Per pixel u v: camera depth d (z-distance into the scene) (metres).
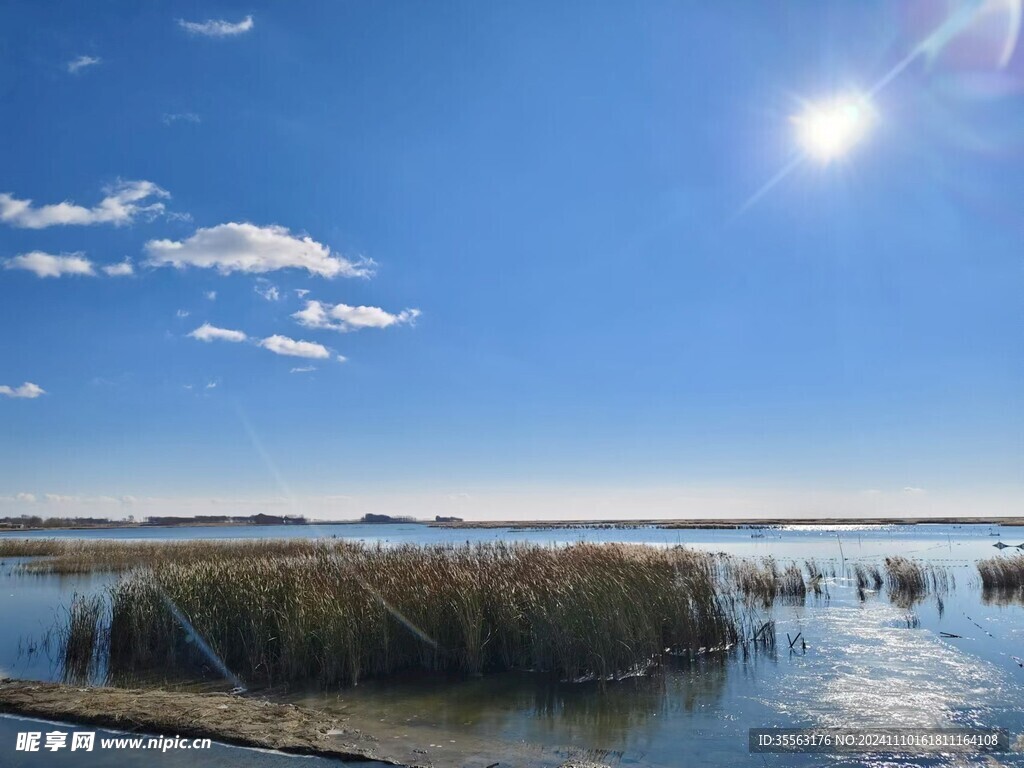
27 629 21.77
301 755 10.63
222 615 17.70
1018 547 40.50
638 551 24.58
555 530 123.44
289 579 18.88
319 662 16.31
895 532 104.88
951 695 13.90
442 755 10.83
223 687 15.44
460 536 87.38
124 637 18.42
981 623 21.66
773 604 25.62
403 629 16.88
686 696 14.20
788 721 12.48
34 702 12.88
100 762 10.16
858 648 18.20
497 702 13.98
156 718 12.01
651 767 10.39
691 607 18.91
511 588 17.77
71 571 39.06
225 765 10.14
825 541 72.62
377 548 29.14
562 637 16.20
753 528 140.62
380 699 14.27
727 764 10.50
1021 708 13.04
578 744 11.40
